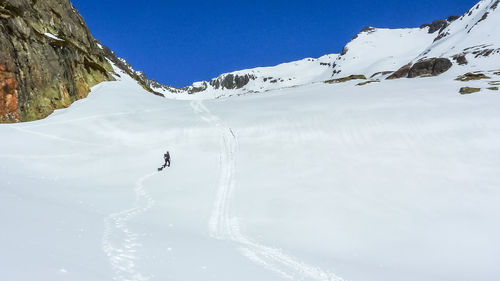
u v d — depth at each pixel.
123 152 27.47
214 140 29.97
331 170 23.12
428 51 143.00
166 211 16.27
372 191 19.84
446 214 17.28
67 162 24.00
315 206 17.62
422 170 22.77
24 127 28.61
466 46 113.12
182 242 10.81
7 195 11.75
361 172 22.64
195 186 21.02
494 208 17.98
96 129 30.61
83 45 52.59
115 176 23.05
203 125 32.78
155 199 18.30
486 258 13.48
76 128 30.12
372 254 13.30
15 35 33.12
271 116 34.12
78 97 41.78
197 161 26.17
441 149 25.45
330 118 31.91
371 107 33.47
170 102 47.38
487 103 31.58
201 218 15.80
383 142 27.12
